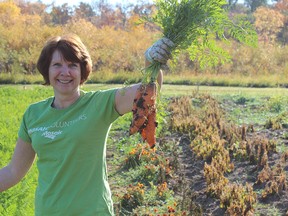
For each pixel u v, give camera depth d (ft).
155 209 14.55
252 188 15.25
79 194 7.12
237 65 57.06
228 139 21.54
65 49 7.13
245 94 35.60
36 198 7.36
